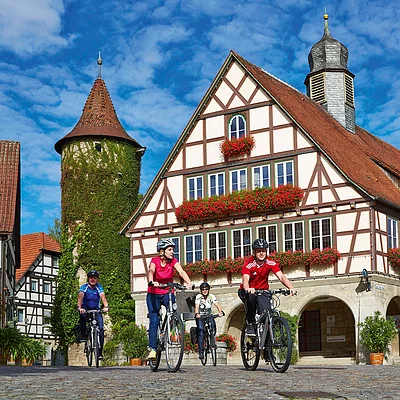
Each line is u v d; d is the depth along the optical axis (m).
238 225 29.58
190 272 30.05
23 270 47.88
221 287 29.45
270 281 28.39
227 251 29.66
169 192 31.42
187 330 29.95
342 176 27.61
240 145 29.56
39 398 6.53
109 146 36.03
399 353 30.41
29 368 13.75
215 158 30.50
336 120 35.25
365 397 6.79
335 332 30.52
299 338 31.42
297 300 27.89
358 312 26.67
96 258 35.03
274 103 29.34
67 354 34.84
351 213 27.33
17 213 37.81
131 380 8.75
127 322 34.41
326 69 35.78
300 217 28.30
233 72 30.42
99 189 35.59
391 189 30.97
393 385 8.17
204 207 29.84
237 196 29.28
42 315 49.00
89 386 7.86
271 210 28.94
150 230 31.64
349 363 27.17
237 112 30.14
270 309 10.37
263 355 10.56
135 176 36.88
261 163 29.36
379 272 26.78
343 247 27.30
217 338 28.73
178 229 30.95
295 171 28.61
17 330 23.09
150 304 10.42
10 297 35.41
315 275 27.70
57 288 35.34
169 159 31.48
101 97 37.16
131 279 31.84
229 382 8.43
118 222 35.69
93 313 14.14
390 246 28.03
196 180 30.84
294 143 28.75
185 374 9.88
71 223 35.53
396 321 30.45
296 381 8.63
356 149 32.62
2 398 6.53
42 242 50.00
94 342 13.98
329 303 30.81
